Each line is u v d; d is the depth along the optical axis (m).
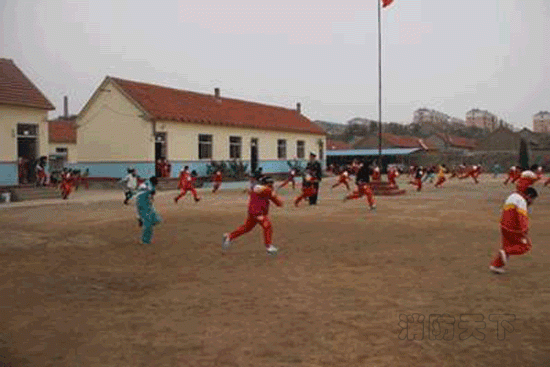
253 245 11.31
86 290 7.49
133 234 13.13
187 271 8.74
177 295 7.14
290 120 49.56
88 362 4.73
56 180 31.25
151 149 33.03
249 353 4.89
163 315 6.19
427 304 6.47
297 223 14.89
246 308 6.45
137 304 6.70
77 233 13.38
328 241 11.67
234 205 21.33
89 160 35.38
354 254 10.06
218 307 6.51
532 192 8.36
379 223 14.72
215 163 37.31
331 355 4.80
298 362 4.65
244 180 39.19
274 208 19.52
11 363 4.72
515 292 7.02
